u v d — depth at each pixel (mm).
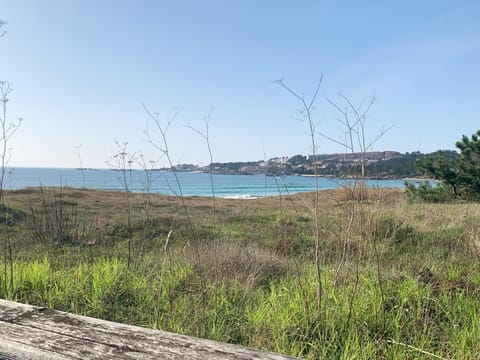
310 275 3979
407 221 8000
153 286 3697
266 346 2510
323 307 2828
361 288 3227
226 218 10508
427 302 3006
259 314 2955
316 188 3039
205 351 986
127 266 4262
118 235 8234
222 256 4527
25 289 3697
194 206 13539
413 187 14680
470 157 14453
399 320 2717
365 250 3891
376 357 2375
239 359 944
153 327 2807
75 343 1047
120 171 4637
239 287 3664
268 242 7125
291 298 3270
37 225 8453
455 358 2270
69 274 4137
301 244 6668
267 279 4297
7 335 1100
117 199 16109
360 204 3131
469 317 2797
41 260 5578
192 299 3408
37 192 16234
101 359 965
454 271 3822
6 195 15141
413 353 2348
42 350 1017
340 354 2371
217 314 2975
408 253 5805
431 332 2674
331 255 5148
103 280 3719
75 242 7324
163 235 8102
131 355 977
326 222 5621
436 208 10141
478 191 14156
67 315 1232
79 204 13555
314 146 3035
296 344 2521
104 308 3291
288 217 9297
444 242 6367
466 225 7254
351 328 2578
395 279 3566
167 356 965
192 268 4215
